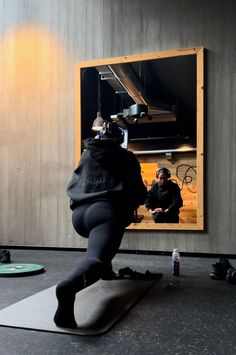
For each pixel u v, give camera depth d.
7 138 5.07
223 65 4.30
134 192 2.51
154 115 5.31
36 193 4.94
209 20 4.37
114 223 2.25
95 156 2.48
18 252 4.61
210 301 2.34
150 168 5.78
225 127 4.27
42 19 4.99
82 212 2.38
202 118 4.31
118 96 5.23
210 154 4.31
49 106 4.92
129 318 2.01
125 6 4.66
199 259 4.08
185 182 5.55
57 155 4.87
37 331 1.80
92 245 2.12
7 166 5.06
